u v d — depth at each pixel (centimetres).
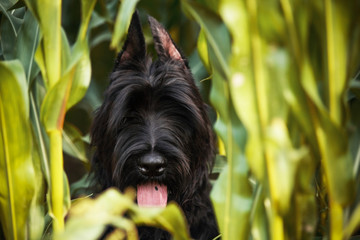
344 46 337
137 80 631
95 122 674
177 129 635
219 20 366
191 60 810
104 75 855
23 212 438
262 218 371
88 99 852
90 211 315
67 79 404
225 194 383
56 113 407
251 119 334
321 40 342
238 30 328
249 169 375
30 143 431
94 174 700
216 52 364
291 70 329
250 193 377
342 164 343
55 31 407
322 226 523
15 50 492
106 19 702
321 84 378
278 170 329
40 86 620
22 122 425
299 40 327
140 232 657
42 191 469
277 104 332
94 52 845
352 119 444
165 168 608
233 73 334
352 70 349
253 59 328
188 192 650
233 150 378
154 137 608
